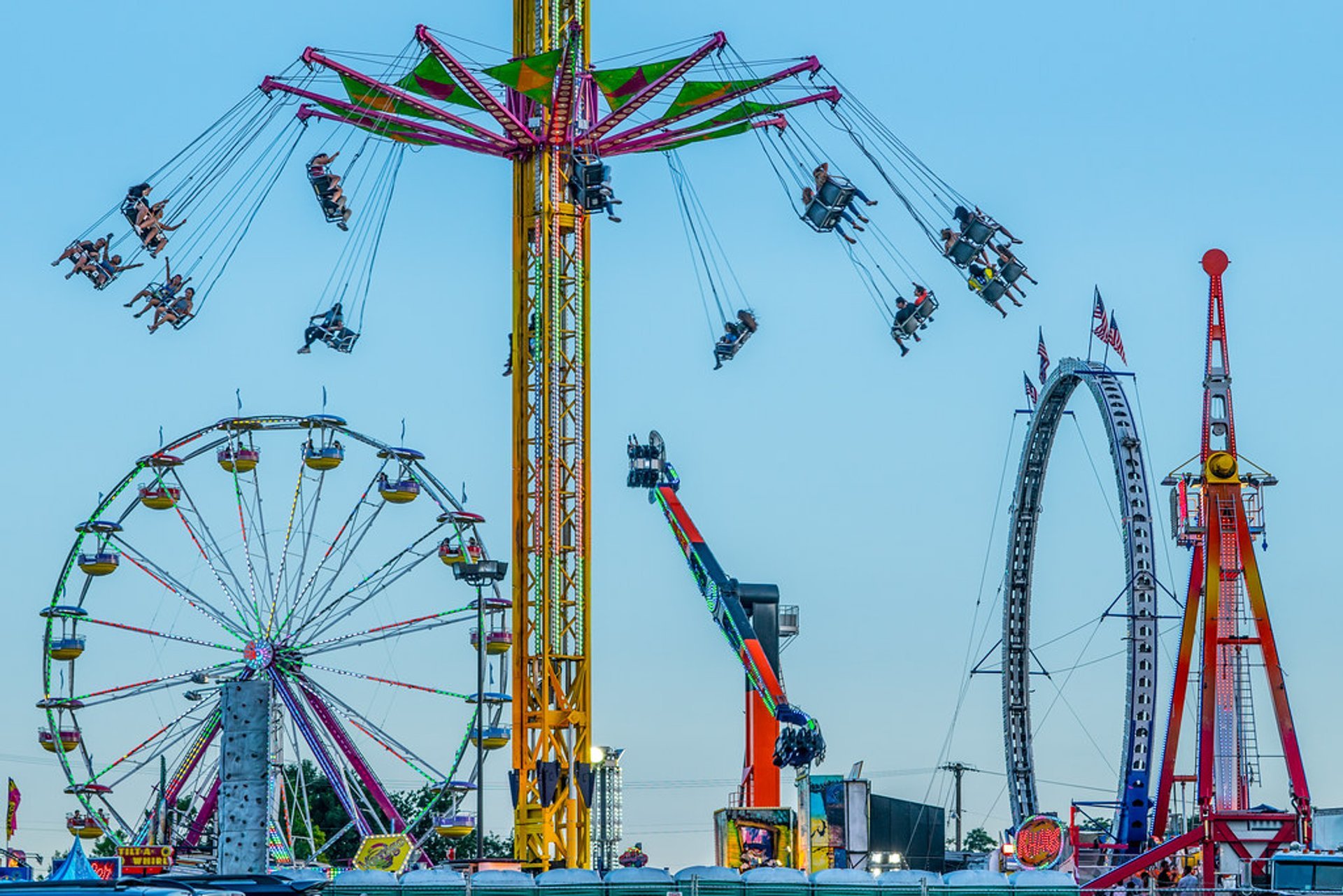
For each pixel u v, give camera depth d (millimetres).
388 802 117125
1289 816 88875
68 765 115750
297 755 116375
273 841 111312
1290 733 90250
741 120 107500
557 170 104125
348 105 104000
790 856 86125
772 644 107625
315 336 103000
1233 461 92875
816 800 86125
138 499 119562
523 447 102688
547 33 105125
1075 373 107312
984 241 102250
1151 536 101375
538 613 101250
